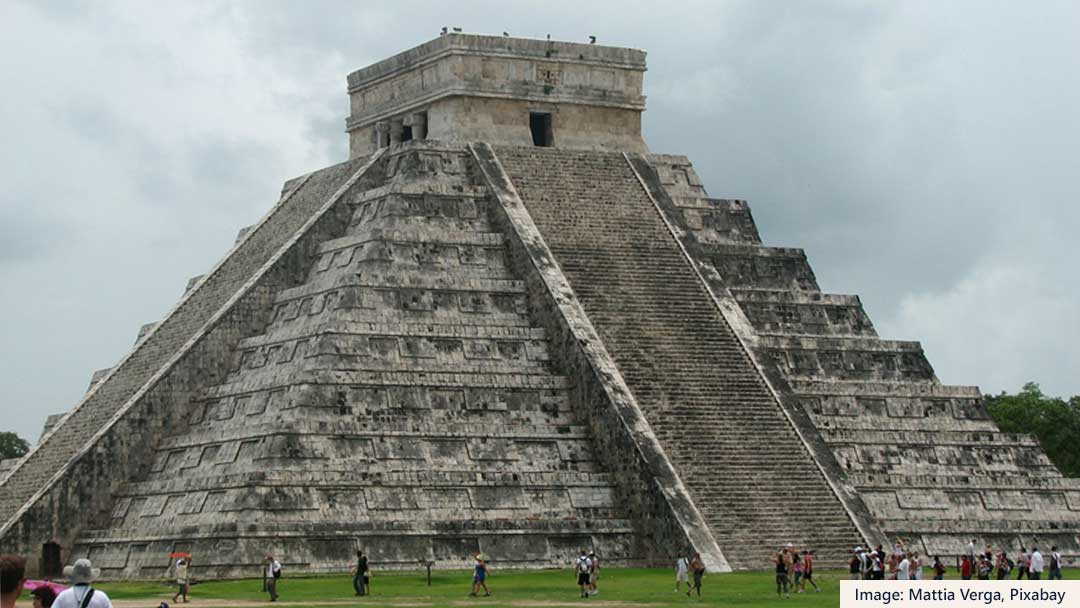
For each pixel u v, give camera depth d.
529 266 87.88
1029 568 72.88
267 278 90.06
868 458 90.25
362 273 84.81
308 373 79.50
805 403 90.19
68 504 82.69
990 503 90.69
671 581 69.12
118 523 82.62
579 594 63.72
